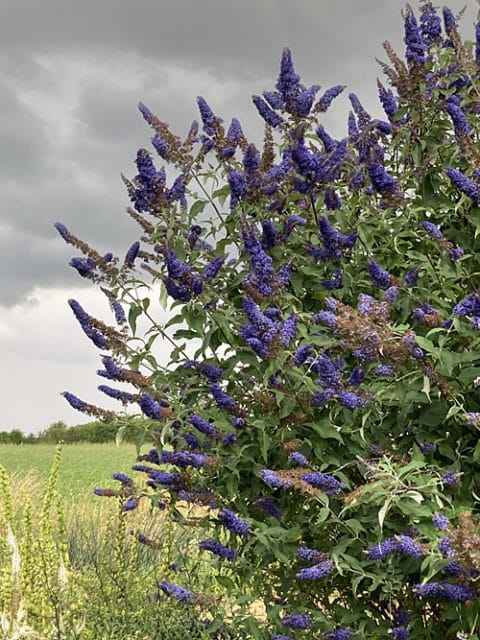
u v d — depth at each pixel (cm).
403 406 286
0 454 1816
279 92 326
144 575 388
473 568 246
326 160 303
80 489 891
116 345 314
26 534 328
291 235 324
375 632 284
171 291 299
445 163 320
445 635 294
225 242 322
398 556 278
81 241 313
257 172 311
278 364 280
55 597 311
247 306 274
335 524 294
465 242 314
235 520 285
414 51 323
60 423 2731
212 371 308
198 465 298
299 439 300
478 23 334
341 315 269
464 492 280
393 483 257
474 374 273
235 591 318
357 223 314
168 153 320
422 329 297
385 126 334
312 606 311
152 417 299
